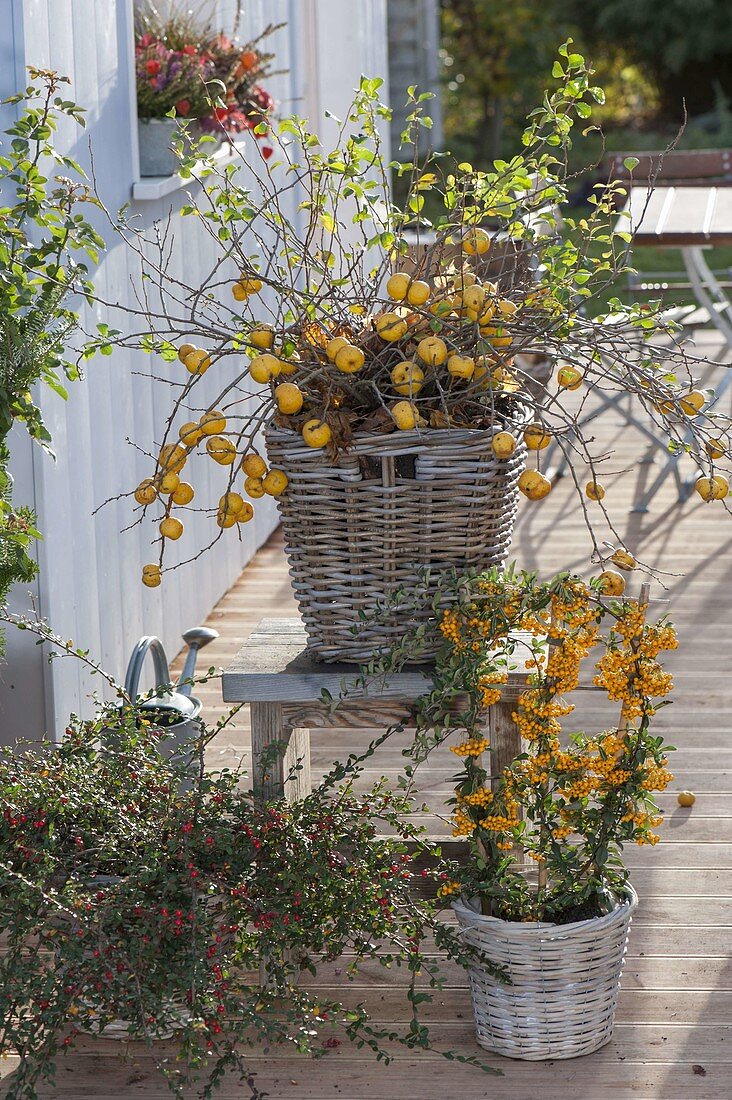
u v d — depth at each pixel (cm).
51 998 245
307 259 276
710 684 480
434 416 261
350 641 274
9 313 281
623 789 271
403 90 1781
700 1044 281
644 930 325
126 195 438
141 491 262
